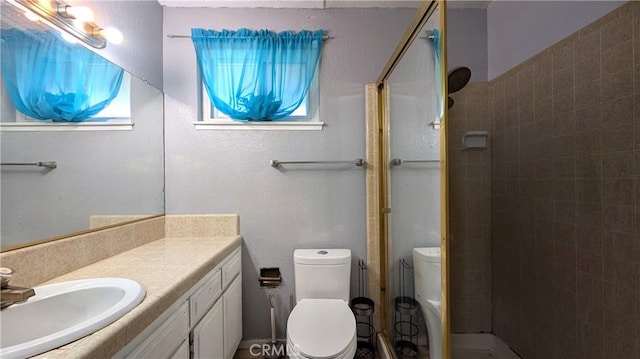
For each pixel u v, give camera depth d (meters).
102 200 1.36
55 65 1.12
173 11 1.90
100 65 1.37
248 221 1.92
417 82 1.22
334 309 1.51
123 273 1.11
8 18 0.95
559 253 1.53
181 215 1.89
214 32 1.85
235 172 1.91
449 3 1.96
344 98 1.94
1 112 0.92
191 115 1.90
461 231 1.95
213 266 1.36
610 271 1.28
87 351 0.59
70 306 0.90
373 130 1.93
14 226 0.95
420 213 1.21
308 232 1.93
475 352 1.90
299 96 1.88
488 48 1.97
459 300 1.95
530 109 1.69
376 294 1.92
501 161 1.90
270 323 1.93
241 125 1.91
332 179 1.94
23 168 0.99
